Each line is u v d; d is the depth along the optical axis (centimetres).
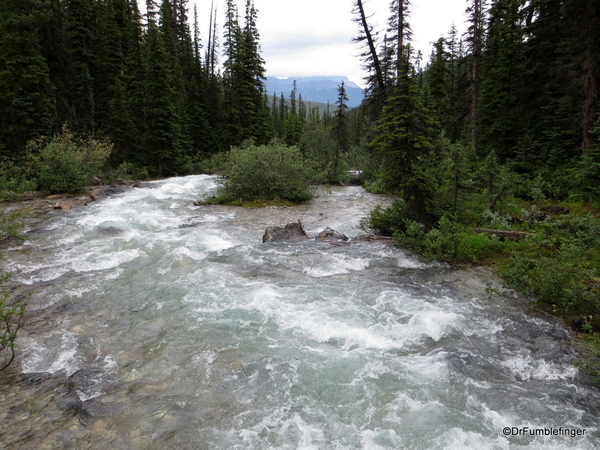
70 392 521
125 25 4594
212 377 561
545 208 1490
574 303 738
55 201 1997
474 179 1470
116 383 544
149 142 3588
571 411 488
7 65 2555
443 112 3341
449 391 529
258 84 4619
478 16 2583
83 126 3294
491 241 1070
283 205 2083
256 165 2127
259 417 479
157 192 2453
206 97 5009
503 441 435
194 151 4559
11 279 941
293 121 5659
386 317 748
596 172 1445
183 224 1573
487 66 2972
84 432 445
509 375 566
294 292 871
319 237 1345
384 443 434
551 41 2223
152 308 793
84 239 1302
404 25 1947
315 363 595
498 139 2488
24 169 2383
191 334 686
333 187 3097
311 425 464
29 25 2639
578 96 1845
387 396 518
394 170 1225
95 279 952
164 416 477
